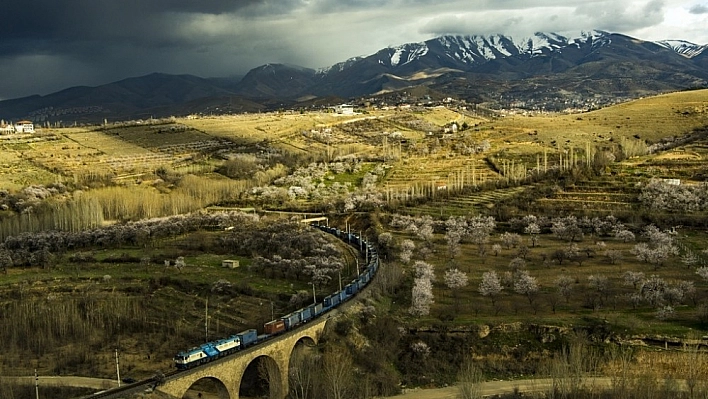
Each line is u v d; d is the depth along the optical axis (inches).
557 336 6131.9
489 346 6136.8
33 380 5866.1
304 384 5226.4
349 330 6063.0
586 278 7667.3
